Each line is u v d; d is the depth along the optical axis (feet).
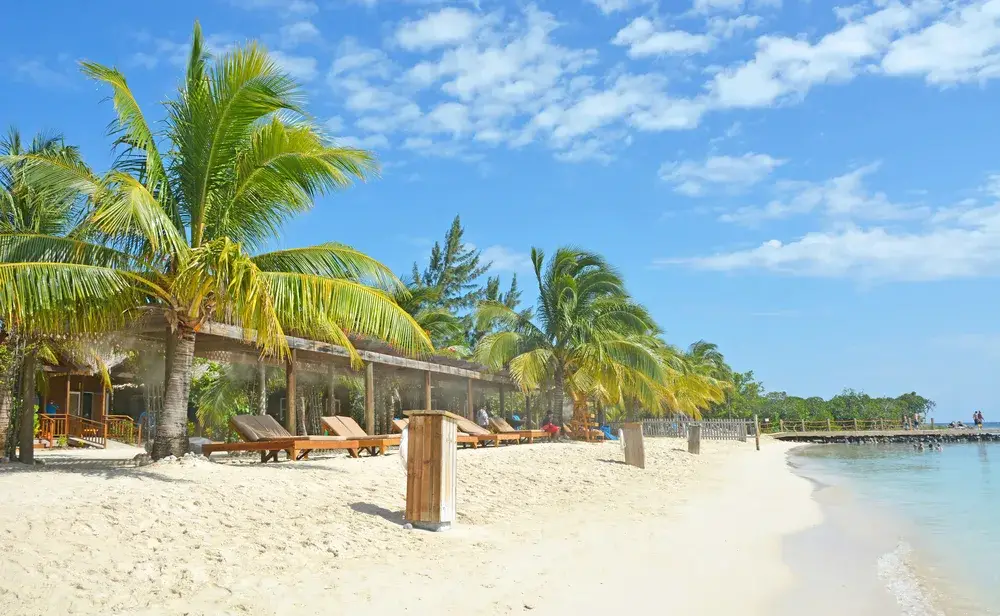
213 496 27.04
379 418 79.30
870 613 21.22
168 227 32.30
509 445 68.23
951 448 163.73
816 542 32.14
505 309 86.17
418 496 27.73
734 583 23.48
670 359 120.06
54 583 17.35
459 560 23.50
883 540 33.71
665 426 136.77
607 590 21.40
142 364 69.41
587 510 35.86
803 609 21.15
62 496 24.53
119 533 21.33
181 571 19.39
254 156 35.06
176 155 36.58
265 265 37.40
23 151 42.60
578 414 91.15
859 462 102.37
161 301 37.37
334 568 21.35
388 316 36.99
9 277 29.94
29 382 40.11
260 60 33.88
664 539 29.66
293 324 38.04
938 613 21.49
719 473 63.82
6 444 39.52
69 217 41.63
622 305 89.66
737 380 224.74
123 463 39.83
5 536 19.49
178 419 35.73
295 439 38.86
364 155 35.14
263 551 21.99
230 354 53.93
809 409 225.15
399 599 19.08
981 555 30.55
